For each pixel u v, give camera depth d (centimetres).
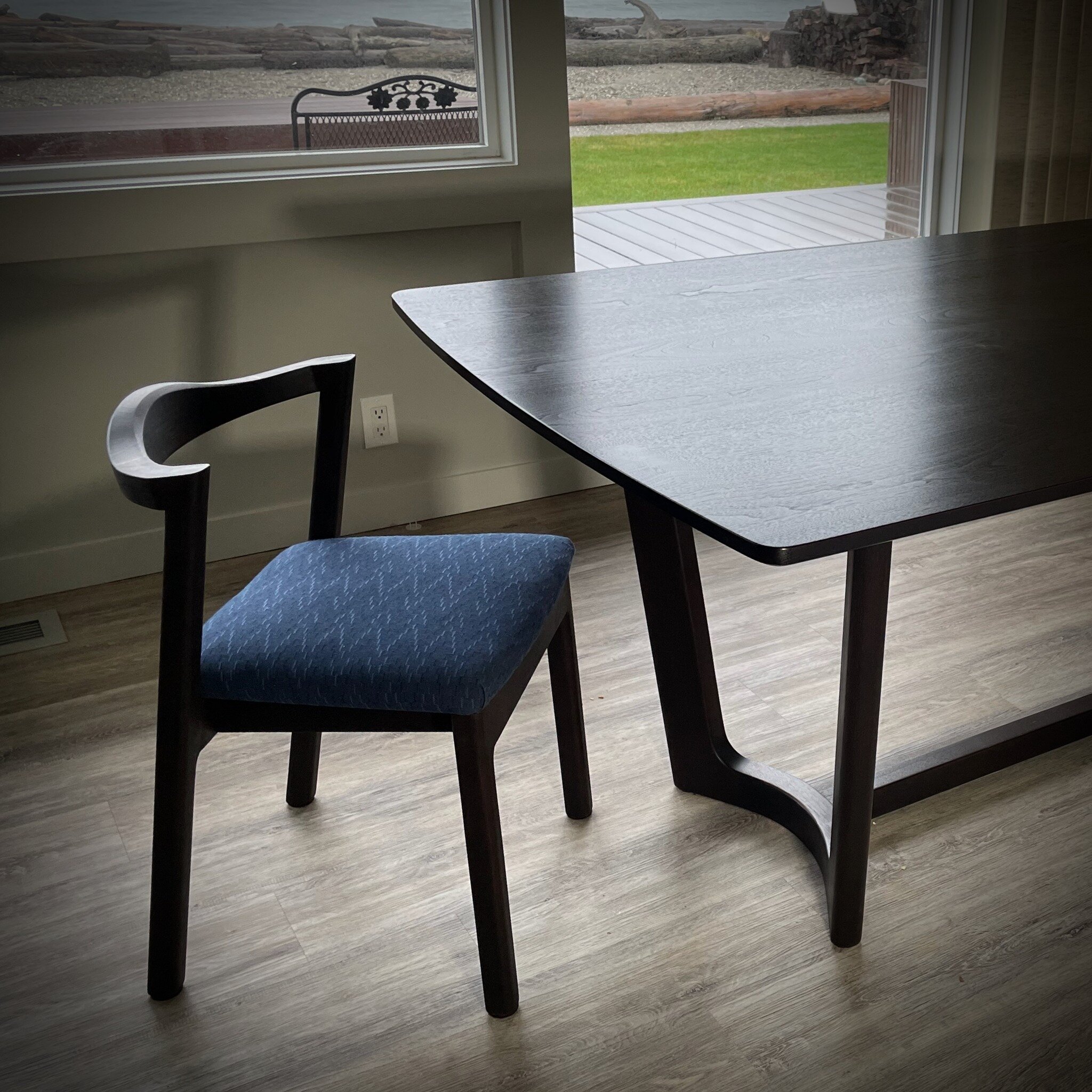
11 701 211
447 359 151
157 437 132
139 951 148
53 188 236
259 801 178
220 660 126
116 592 256
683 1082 124
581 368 145
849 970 139
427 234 270
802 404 128
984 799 171
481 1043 131
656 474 108
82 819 176
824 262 204
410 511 287
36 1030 135
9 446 245
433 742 193
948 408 125
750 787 167
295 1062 130
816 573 248
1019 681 201
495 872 127
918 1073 124
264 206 248
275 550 275
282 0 251
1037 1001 133
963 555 252
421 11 263
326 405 154
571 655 158
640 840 165
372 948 146
